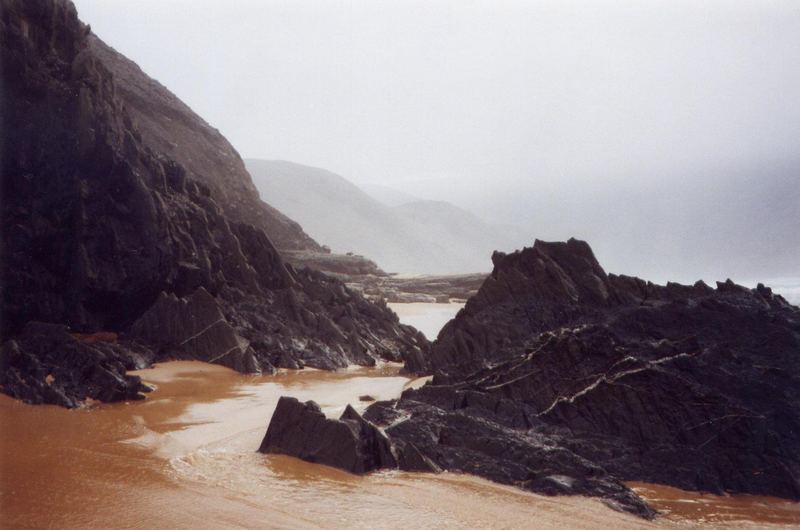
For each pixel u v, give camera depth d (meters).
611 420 17.00
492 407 18.28
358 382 26.12
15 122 27.86
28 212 27.64
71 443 16.67
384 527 12.41
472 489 14.45
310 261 72.06
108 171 29.33
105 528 11.97
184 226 32.16
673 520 13.25
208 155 67.00
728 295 20.72
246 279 33.78
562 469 14.99
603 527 12.68
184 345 27.91
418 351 28.81
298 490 14.12
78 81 30.06
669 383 16.86
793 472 14.84
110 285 28.00
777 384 16.83
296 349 30.17
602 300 22.27
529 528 12.54
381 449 15.88
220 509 12.98
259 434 17.94
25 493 13.37
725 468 15.25
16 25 28.58
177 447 16.70
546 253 24.22
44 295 27.17
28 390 20.48
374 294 63.19
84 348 23.42
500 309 23.53
